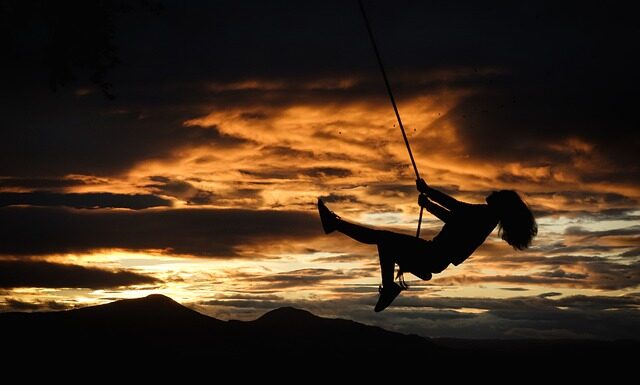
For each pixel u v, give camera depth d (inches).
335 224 304.0
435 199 307.4
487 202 305.7
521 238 301.3
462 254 299.1
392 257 302.0
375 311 304.8
